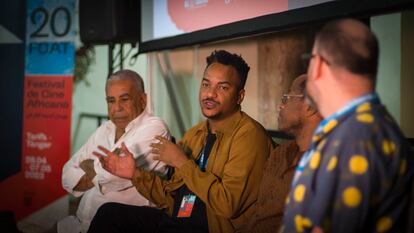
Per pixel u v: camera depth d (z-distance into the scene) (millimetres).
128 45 4602
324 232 1037
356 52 1060
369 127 1023
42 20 4160
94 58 4480
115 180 2473
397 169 1019
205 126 2309
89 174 2635
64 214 4078
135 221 2230
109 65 3875
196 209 2098
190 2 3166
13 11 4195
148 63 4316
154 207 2369
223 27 2883
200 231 2057
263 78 3582
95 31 3729
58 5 4121
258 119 3625
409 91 2576
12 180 4230
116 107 2594
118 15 3666
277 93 3484
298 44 3316
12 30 4199
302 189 1083
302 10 2398
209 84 2162
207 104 2156
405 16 2557
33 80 4191
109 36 3688
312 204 1050
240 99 2217
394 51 2611
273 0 2564
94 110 4551
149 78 4324
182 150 2154
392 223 1035
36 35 4176
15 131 4219
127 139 2564
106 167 2271
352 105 1073
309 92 1167
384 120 1051
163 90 4422
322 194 1030
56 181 4121
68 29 4113
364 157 1000
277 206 1796
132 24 3760
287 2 2484
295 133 1803
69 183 2666
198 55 4254
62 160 4113
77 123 4477
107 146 2693
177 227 2115
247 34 2732
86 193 2684
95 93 4539
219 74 2141
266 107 3570
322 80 1119
